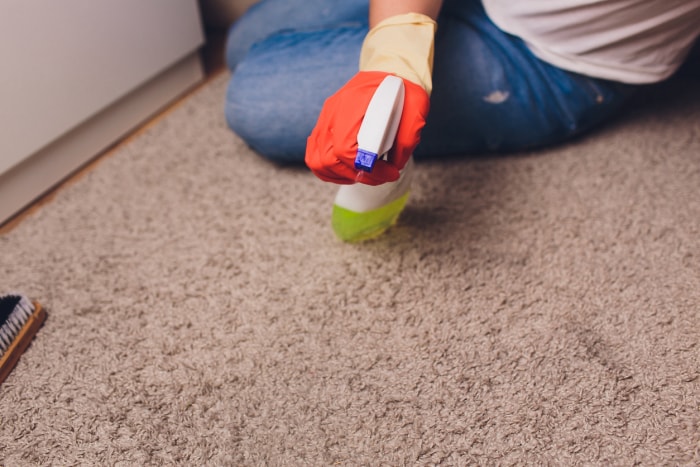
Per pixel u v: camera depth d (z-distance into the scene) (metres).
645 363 0.49
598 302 0.54
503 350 0.51
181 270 0.62
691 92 0.80
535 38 0.64
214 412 0.48
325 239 0.64
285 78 0.68
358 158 0.41
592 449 0.44
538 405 0.47
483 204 0.66
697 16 0.61
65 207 0.71
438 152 0.73
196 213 0.69
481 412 0.46
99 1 0.73
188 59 0.94
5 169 0.66
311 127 0.68
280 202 0.70
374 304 0.56
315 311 0.56
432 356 0.51
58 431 0.48
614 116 0.78
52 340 0.55
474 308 0.55
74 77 0.72
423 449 0.44
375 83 0.43
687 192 0.65
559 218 0.63
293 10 0.81
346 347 0.52
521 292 0.56
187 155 0.79
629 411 0.46
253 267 0.61
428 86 0.47
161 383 0.51
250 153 0.79
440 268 0.59
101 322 0.57
